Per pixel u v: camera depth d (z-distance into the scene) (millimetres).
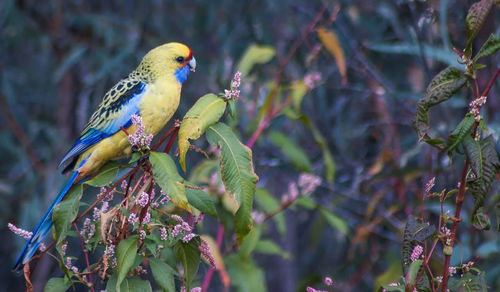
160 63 6828
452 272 4590
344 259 12102
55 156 11984
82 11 12008
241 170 4605
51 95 13234
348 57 10797
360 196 10266
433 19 8703
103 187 5125
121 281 4262
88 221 4859
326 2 9945
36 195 11281
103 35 11914
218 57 11680
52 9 11984
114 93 6672
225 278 6023
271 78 10320
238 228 4578
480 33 7758
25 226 10969
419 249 4379
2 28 11711
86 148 6457
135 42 11336
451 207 7559
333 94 12047
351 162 10773
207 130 4668
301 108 11711
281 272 13352
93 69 11422
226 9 12078
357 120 11812
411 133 10719
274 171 13312
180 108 11250
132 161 4543
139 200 4480
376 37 11617
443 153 8383
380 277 7863
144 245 4695
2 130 12852
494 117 7738
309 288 5027
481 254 6906
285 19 11945
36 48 12297
